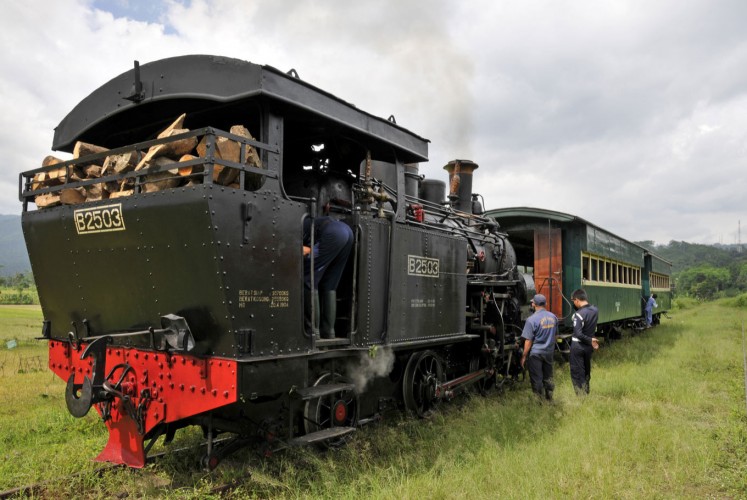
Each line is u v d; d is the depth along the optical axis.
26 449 5.66
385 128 5.69
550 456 5.20
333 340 5.00
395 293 5.93
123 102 4.81
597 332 15.72
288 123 5.41
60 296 5.22
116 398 4.68
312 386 4.94
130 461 4.55
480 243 8.98
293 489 4.50
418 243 6.44
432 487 4.44
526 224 12.97
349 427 5.07
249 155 4.21
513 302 9.66
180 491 4.44
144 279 4.38
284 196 4.48
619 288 16.12
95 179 4.50
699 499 4.46
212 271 3.89
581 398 7.79
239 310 4.01
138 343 4.62
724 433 6.12
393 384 6.50
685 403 7.77
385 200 5.75
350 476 4.78
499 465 4.97
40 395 8.69
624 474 4.84
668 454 5.46
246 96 4.15
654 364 11.38
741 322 26.92
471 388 8.55
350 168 6.61
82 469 4.93
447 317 7.07
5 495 4.39
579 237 12.36
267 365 4.20
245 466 4.94
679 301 59.72
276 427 4.73
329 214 5.61
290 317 4.46
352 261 5.38
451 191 9.38
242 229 4.03
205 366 4.13
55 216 4.91
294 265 4.51
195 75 4.39
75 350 5.22
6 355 14.95
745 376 9.40
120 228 4.36
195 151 4.34
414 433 6.27
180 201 3.89
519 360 9.76
